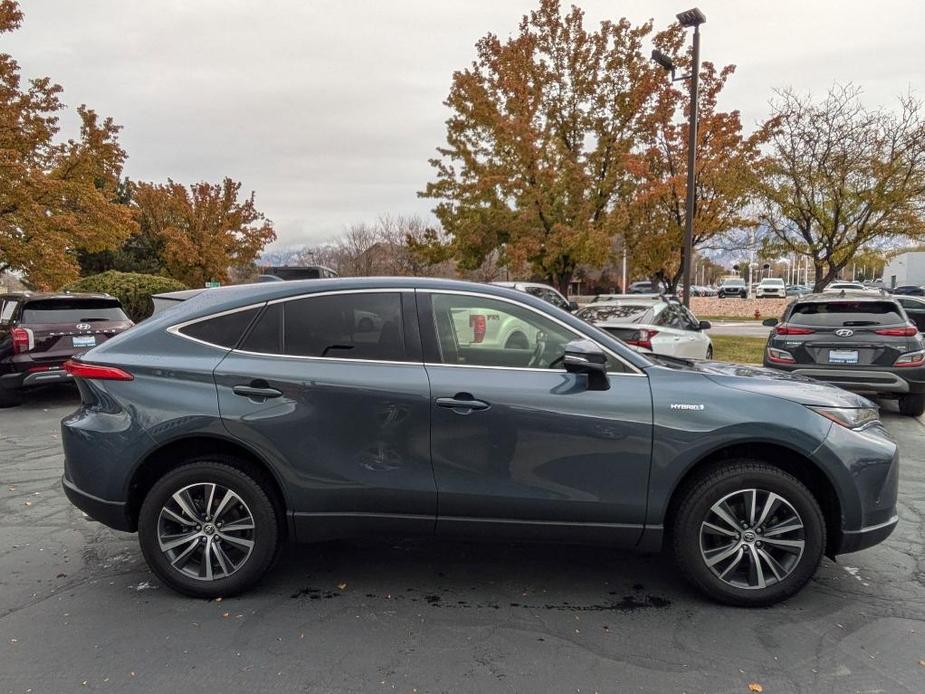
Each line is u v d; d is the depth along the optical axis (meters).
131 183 30.42
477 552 4.00
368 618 3.18
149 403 3.30
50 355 8.96
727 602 3.28
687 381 3.29
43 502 4.96
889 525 3.25
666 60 13.30
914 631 3.04
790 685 2.62
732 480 3.19
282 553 3.98
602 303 10.37
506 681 2.65
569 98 17.69
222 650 2.88
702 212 18.16
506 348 3.42
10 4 13.30
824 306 7.98
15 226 14.25
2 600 3.38
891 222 14.16
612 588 3.52
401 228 39.38
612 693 2.57
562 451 3.21
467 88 17.25
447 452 3.25
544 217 17.36
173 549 3.39
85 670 2.72
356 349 3.37
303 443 3.27
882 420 7.87
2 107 13.45
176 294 4.07
